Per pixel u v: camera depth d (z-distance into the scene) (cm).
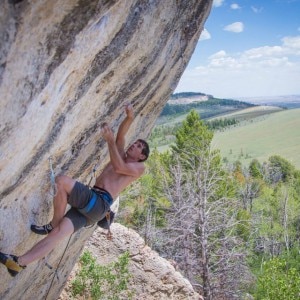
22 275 632
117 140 587
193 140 3250
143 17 450
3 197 435
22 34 289
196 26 650
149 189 3241
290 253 3200
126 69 499
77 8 319
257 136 18950
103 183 532
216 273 1964
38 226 529
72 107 435
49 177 517
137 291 1412
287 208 3981
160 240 2133
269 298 1438
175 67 691
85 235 927
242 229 2845
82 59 379
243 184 4769
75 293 1169
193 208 1917
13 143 361
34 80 330
